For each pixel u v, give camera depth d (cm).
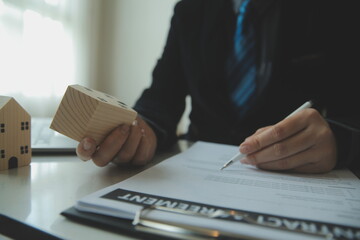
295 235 19
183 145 70
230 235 19
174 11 96
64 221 23
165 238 20
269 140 40
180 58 91
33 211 24
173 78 87
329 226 21
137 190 28
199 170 39
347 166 45
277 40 74
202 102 82
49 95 193
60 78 200
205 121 86
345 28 75
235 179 35
